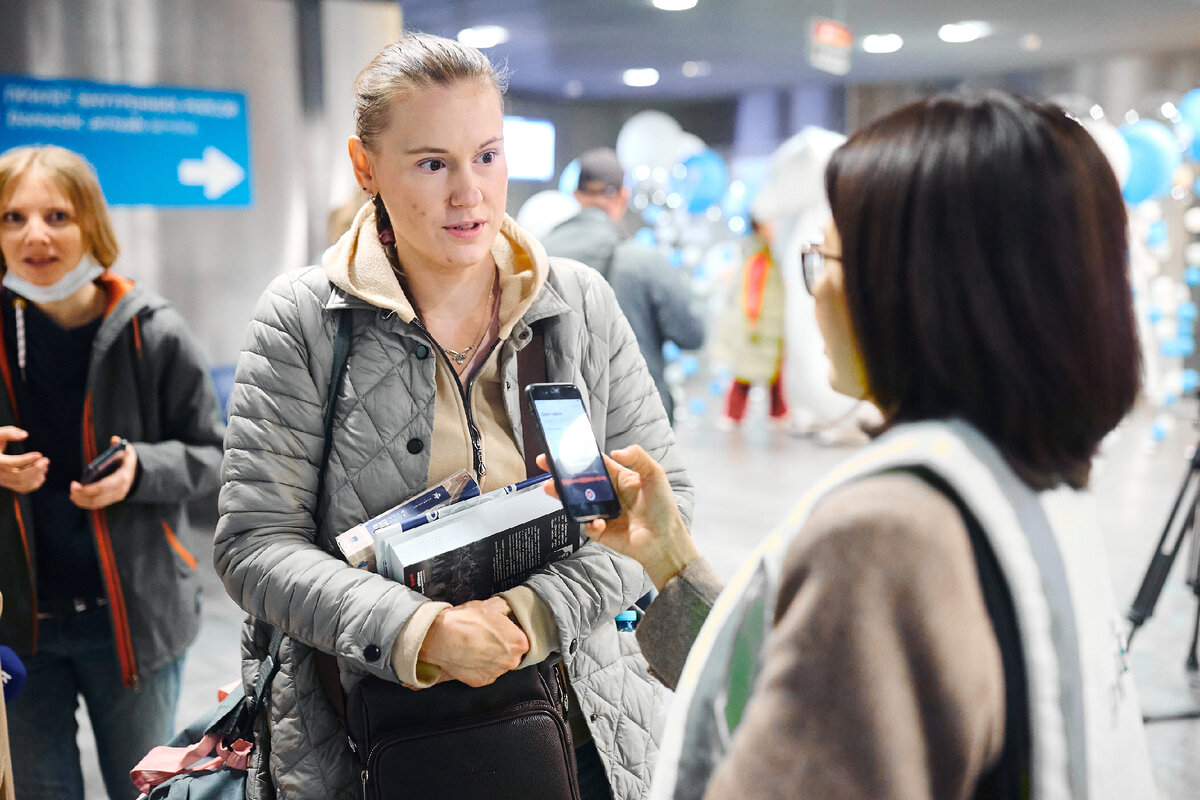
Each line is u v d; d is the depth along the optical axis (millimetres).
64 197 1853
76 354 1940
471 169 1190
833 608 574
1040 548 606
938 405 660
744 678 686
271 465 1218
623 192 3572
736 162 12766
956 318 628
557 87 12047
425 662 1124
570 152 13352
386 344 1239
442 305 1288
